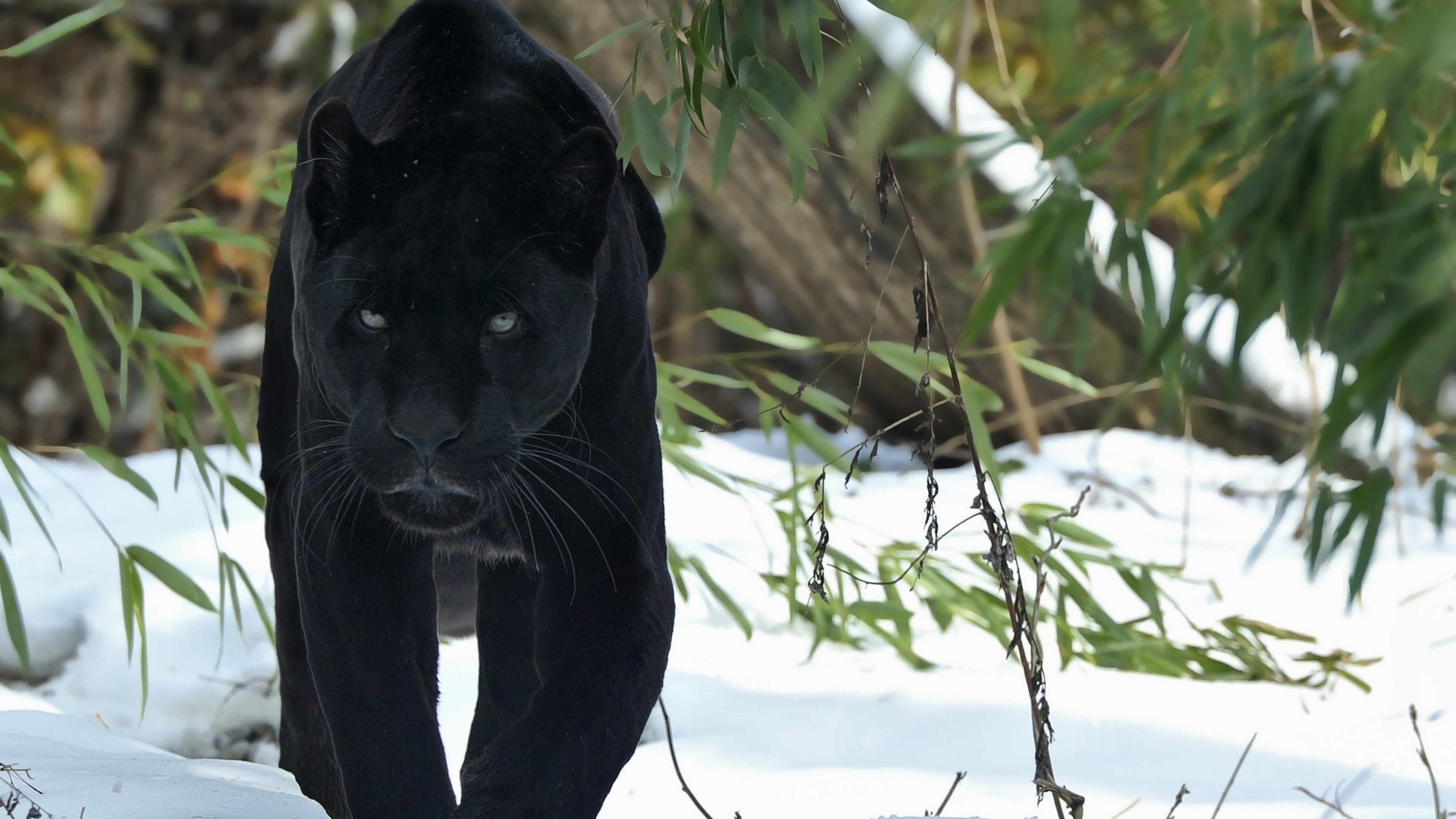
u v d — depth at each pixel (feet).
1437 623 27.12
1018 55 54.44
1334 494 13.96
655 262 18.01
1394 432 31.99
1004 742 20.45
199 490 31.27
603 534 15.21
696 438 27.78
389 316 14.07
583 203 14.48
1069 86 13.88
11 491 30.07
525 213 14.39
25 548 26.94
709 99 15.58
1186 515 29.76
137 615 20.94
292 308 17.02
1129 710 21.44
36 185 54.29
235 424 25.29
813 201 43.86
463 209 14.23
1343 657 24.56
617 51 43.39
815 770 19.19
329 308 14.29
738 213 45.27
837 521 32.12
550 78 16.28
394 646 14.93
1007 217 42.68
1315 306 13.33
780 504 32.58
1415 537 34.47
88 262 26.27
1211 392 43.80
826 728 20.95
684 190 46.16
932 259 43.52
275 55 58.85
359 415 14.14
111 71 58.59
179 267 26.09
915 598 28.48
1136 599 29.81
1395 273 12.37
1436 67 10.84
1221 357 43.75
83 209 54.95
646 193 17.94
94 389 24.07
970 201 40.86
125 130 58.65
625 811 17.70
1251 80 12.66
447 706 22.29
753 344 58.49
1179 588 30.42
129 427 53.72
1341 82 13.16
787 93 15.12
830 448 25.86
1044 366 27.89
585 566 15.14
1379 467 13.42
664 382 27.45
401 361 13.99
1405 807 16.92
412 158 14.46
